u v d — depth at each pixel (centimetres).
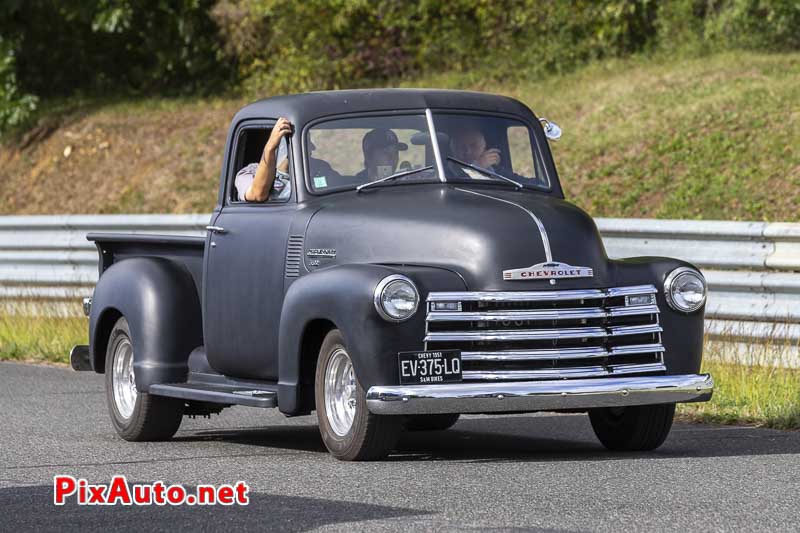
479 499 1598
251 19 6325
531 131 2227
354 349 1839
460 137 2158
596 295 1888
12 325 3847
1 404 2694
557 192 2202
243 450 2131
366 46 6188
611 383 1861
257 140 2241
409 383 1822
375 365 1823
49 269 4178
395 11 6044
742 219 3928
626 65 5556
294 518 1501
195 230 3888
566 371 1873
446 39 6078
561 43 5812
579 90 5284
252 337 2134
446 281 1855
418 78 6056
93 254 4066
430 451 2080
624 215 4147
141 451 2119
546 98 5278
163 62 6625
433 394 1798
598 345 1895
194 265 2330
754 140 4300
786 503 1568
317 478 1770
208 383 2248
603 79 5381
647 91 4962
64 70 6800
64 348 3578
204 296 2250
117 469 1903
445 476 1770
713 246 2980
